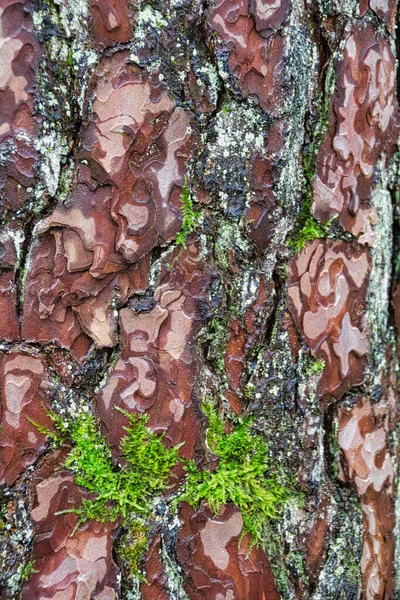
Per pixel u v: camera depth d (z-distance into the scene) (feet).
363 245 2.32
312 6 2.26
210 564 2.21
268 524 2.25
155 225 2.17
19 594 2.11
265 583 2.23
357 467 2.30
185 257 2.19
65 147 2.14
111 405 2.17
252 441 2.25
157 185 2.17
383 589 2.34
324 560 2.27
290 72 2.23
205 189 2.20
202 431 2.21
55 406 2.15
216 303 2.22
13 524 2.11
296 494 2.27
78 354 2.16
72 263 2.14
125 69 2.15
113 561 2.16
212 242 2.21
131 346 2.17
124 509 2.17
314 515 2.27
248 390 2.25
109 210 2.15
